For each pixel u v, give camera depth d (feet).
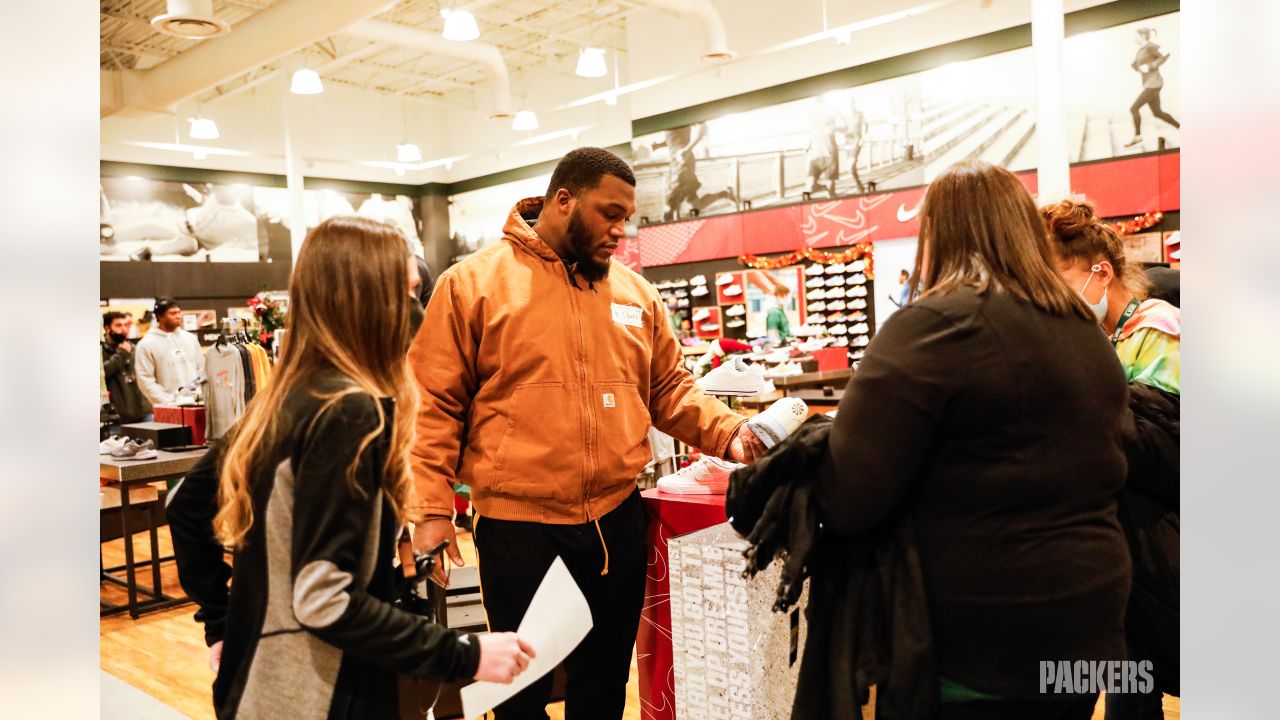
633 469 7.17
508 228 7.12
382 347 4.33
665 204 43.78
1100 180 31.14
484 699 4.41
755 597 7.08
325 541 3.83
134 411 23.41
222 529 4.17
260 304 22.04
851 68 36.81
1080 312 4.37
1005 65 32.86
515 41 47.06
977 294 4.22
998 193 4.39
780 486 4.64
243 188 49.73
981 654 4.15
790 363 28.89
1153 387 5.99
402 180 56.24
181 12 24.40
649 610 8.07
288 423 3.99
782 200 39.58
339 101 53.06
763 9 39.06
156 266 46.34
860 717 4.38
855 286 37.88
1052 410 4.09
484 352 6.89
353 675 4.10
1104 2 30.66
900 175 35.91
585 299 7.06
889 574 4.36
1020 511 4.11
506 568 6.81
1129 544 5.82
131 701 11.68
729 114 40.86
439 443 6.81
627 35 43.86
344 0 28.91
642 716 8.29
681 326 39.78
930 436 4.16
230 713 4.00
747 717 7.22
